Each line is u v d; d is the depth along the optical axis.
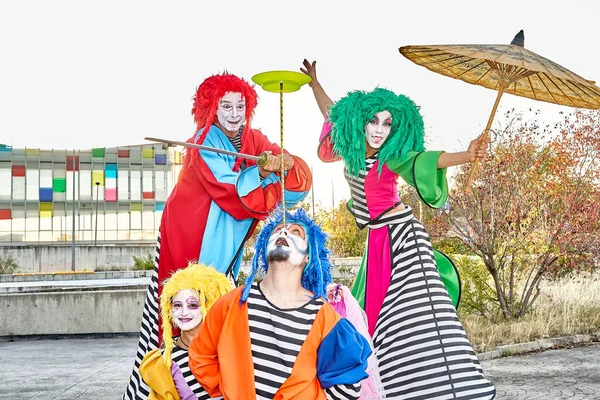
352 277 14.80
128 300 15.30
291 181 5.96
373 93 6.02
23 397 8.77
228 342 4.23
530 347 11.52
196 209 6.00
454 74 6.39
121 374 10.46
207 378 4.33
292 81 4.98
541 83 6.14
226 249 6.00
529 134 13.64
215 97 6.05
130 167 56.09
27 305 15.10
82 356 12.44
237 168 6.14
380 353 5.78
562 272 14.32
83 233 55.25
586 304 14.29
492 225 13.29
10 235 54.19
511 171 13.45
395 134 5.91
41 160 55.25
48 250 38.03
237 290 4.38
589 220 13.46
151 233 55.81
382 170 5.99
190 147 5.86
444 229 13.59
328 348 4.20
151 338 5.95
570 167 13.66
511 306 13.40
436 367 5.54
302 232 4.42
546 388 8.62
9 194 54.56
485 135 5.84
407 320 5.73
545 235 13.28
